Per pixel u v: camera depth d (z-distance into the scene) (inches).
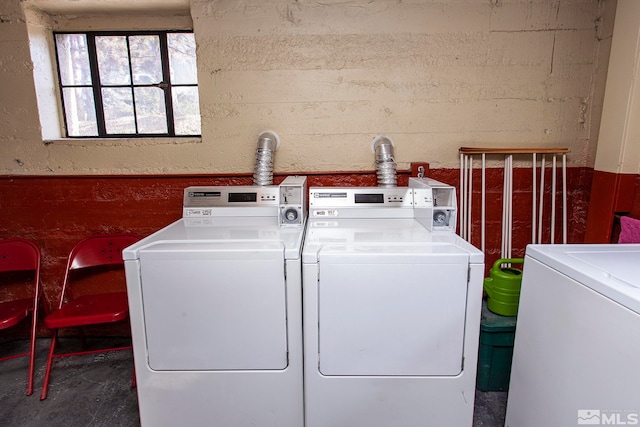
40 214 88.4
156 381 57.2
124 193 88.0
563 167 83.7
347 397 56.9
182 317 55.3
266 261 53.9
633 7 69.0
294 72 82.9
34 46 83.5
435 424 57.7
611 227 75.1
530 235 89.1
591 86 82.7
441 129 85.0
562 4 79.6
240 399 57.9
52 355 75.7
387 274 53.2
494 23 80.5
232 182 87.5
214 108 84.4
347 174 86.8
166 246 55.8
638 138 70.8
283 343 56.2
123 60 90.4
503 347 73.3
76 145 85.7
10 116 84.5
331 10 80.5
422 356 55.4
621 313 39.1
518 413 58.3
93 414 70.0
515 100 83.5
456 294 53.7
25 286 92.5
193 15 80.4
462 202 86.7
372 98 83.9
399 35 81.4
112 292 91.6
